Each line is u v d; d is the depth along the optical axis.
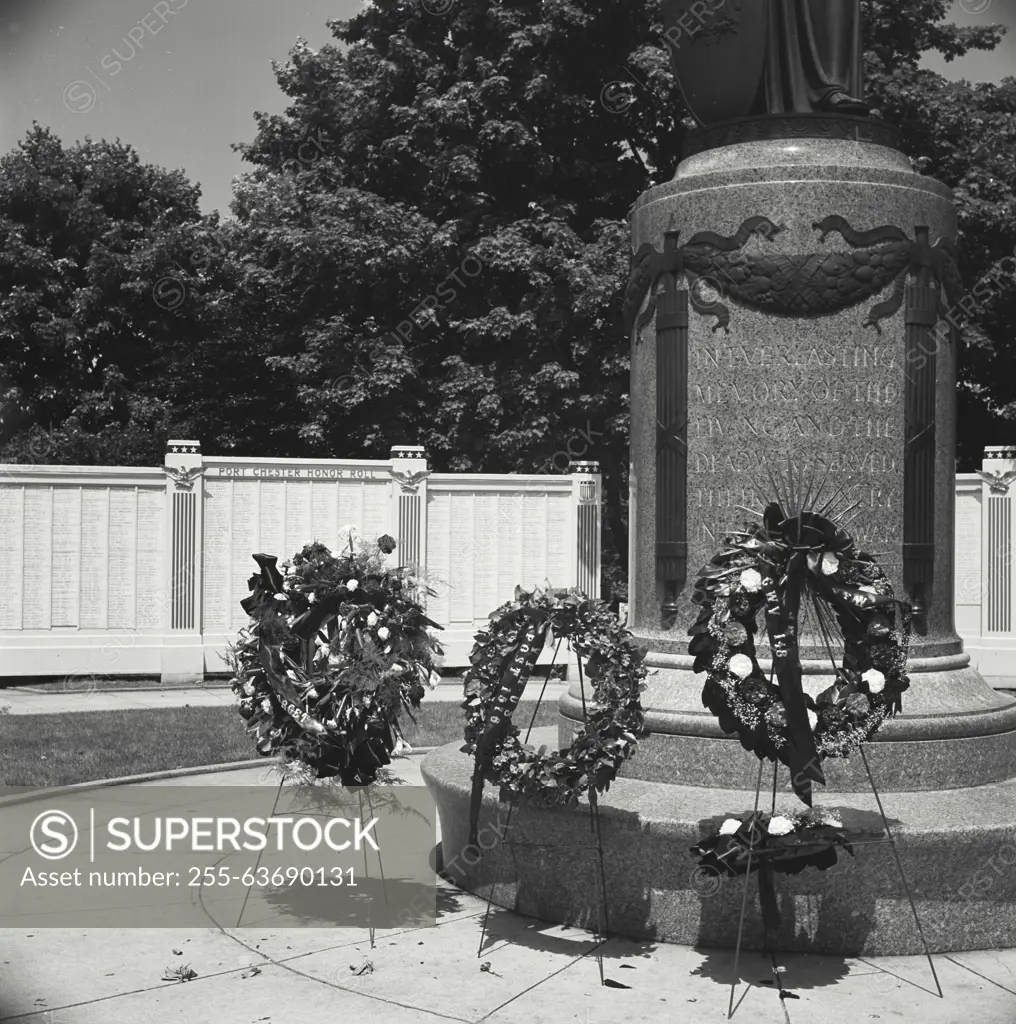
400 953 5.54
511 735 5.74
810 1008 4.83
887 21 23.77
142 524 17.39
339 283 23.41
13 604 16.98
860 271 6.53
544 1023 4.70
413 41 24.50
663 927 5.64
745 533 5.41
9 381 27.95
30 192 28.73
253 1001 4.98
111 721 12.77
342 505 18.03
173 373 27.05
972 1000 4.92
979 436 25.30
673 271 6.86
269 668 6.31
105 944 5.72
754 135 7.00
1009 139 23.19
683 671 6.58
